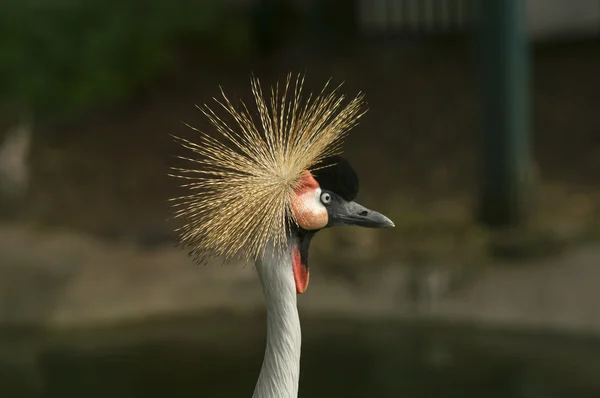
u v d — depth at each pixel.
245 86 17.39
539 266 11.05
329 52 18.72
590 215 12.40
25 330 10.52
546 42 18.84
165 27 18.92
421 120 16.06
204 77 18.08
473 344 9.68
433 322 10.36
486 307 10.49
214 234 4.39
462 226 12.17
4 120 14.67
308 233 4.65
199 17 19.30
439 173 14.46
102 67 17.83
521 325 10.05
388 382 8.72
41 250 11.91
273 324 4.57
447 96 16.66
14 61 17.30
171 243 12.33
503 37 11.93
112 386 8.81
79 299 11.02
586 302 10.20
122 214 13.58
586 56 17.83
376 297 10.92
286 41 19.16
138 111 17.08
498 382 8.66
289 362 4.55
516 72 11.96
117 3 18.55
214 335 10.26
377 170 14.71
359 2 19.19
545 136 15.23
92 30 18.11
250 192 4.39
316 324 10.45
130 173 14.95
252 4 19.48
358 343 9.84
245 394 8.52
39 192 14.24
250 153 4.50
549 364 9.04
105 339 10.21
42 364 9.50
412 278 10.96
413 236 11.95
